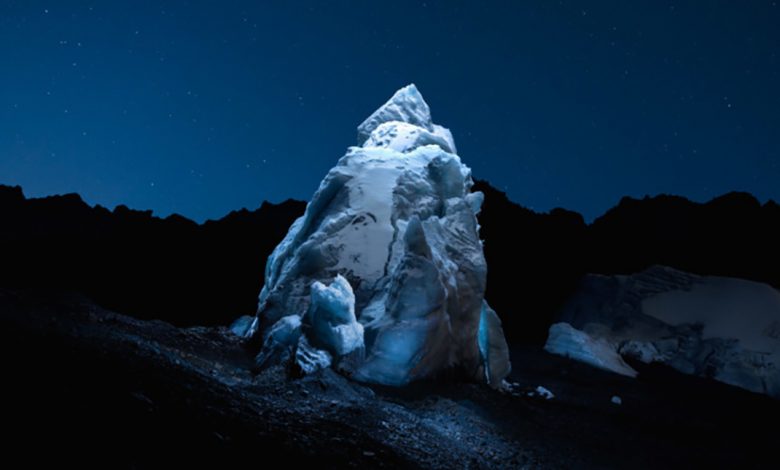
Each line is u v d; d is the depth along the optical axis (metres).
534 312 23.03
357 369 9.55
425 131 13.85
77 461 3.36
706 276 21.05
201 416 4.93
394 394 9.27
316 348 9.41
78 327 7.08
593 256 25.48
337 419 6.97
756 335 18.09
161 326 10.76
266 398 7.08
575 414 11.27
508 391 12.30
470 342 11.10
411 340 9.68
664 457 9.46
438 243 11.27
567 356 17.47
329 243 11.43
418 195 12.30
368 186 12.02
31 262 18.45
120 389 4.75
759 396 15.91
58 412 3.85
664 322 19.55
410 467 5.93
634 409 12.70
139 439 3.95
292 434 5.51
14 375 4.20
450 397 9.77
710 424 12.37
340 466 5.06
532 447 8.47
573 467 8.05
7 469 3.02
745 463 9.89
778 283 22.47
